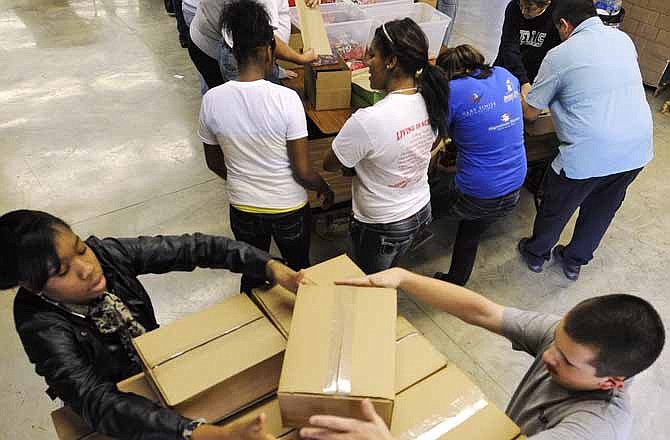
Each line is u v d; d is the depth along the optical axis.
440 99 1.74
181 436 0.92
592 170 2.27
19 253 0.95
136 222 2.92
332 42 2.72
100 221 2.92
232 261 1.29
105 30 5.01
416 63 1.67
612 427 0.94
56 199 3.05
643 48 4.34
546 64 2.24
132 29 5.05
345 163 1.79
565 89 2.22
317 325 1.04
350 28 2.71
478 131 2.00
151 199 3.09
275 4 2.28
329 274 1.27
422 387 1.09
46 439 1.94
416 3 2.92
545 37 2.81
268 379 1.11
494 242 2.94
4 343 2.25
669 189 3.41
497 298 2.61
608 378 0.94
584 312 0.94
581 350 0.92
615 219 3.15
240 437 0.87
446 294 1.25
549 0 2.66
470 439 1.00
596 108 2.19
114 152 3.45
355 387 0.92
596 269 2.81
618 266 2.83
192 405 1.04
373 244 2.03
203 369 1.06
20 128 3.61
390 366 0.96
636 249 2.95
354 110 2.46
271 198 1.91
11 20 5.11
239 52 1.66
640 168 2.35
